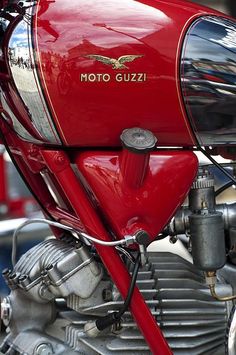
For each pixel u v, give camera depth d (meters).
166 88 3.47
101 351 3.84
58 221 4.02
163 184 3.52
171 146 3.61
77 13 3.48
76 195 3.54
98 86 3.44
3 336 4.72
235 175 3.88
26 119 3.57
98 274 3.79
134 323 3.83
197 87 3.49
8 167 7.93
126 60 3.44
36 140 3.63
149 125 3.51
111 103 3.46
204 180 3.73
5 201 7.82
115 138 3.53
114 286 3.84
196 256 3.69
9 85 3.56
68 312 4.06
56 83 3.44
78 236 3.97
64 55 3.43
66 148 3.61
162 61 3.45
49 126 3.51
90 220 3.54
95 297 3.84
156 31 3.47
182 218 3.79
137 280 3.93
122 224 3.52
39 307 4.02
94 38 3.44
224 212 3.79
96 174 3.51
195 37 3.50
